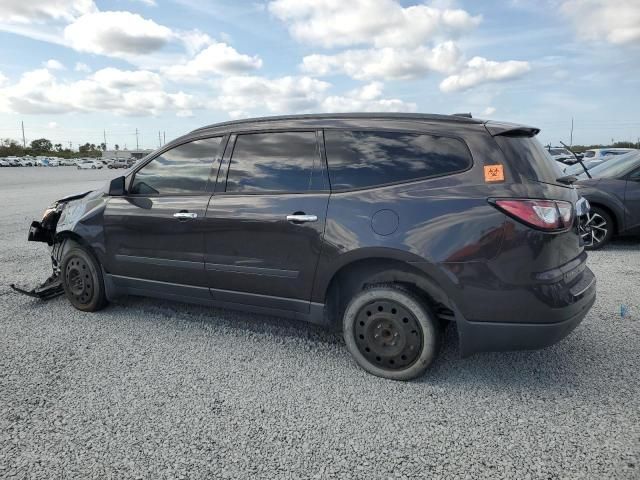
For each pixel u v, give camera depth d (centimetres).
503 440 250
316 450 243
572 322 286
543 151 312
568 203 289
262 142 359
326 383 312
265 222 338
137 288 417
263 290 349
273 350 364
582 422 265
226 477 223
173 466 231
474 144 294
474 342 291
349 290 336
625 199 674
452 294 287
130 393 299
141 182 414
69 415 274
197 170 384
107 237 421
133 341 381
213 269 366
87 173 4706
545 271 276
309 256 325
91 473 225
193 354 357
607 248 715
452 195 288
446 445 246
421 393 299
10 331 403
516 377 318
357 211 309
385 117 327
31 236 484
